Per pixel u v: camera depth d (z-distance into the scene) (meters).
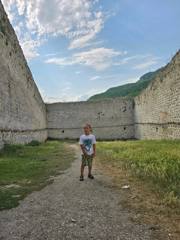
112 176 4.06
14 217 2.46
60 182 3.84
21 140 11.12
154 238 1.92
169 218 2.26
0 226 2.26
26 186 3.67
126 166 4.61
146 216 2.33
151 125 13.91
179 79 9.25
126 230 2.06
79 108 20.70
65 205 2.74
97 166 5.14
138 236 1.95
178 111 9.55
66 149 9.76
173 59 9.73
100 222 2.24
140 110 17.14
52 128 20.77
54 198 3.02
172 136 10.30
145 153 5.66
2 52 8.64
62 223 2.26
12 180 4.05
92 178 3.98
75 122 20.64
